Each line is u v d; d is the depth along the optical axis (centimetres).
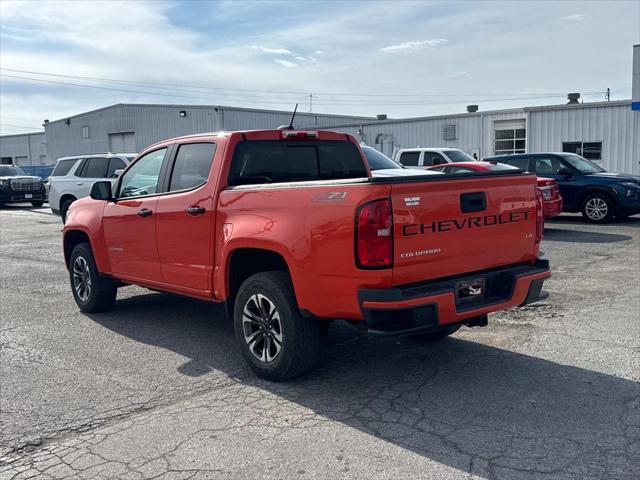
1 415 438
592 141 2388
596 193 1512
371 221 414
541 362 530
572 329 625
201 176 566
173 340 618
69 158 1914
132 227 637
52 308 765
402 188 422
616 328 625
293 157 595
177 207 574
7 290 878
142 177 645
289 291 476
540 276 499
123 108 4553
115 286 724
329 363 538
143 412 441
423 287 436
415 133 2909
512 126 2627
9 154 5975
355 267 424
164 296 829
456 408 437
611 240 1242
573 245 1186
